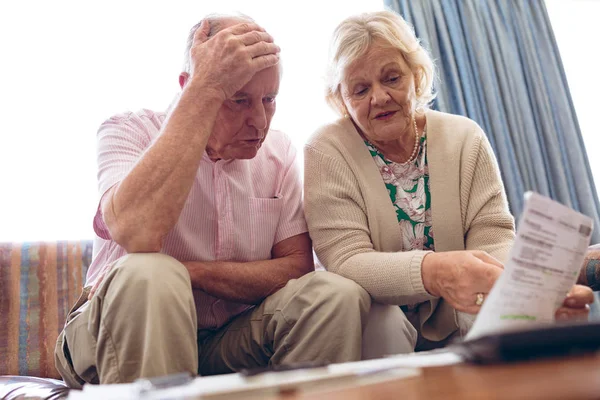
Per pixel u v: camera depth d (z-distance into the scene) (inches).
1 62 103.1
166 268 43.5
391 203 62.1
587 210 120.9
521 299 29.9
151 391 26.7
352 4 120.2
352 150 63.9
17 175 100.7
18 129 101.9
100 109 105.9
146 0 110.6
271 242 62.4
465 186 62.4
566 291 32.2
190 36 59.4
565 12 139.5
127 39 108.9
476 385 22.5
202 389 26.4
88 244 83.0
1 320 75.0
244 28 53.7
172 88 109.7
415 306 61.6
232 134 55.5
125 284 42.1
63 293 78.8
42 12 105.8
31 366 73.8
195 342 43.6
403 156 64.5
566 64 138.4
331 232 60.3
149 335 40.5
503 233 60.6
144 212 47.9
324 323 49.7
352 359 48.9
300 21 117.8
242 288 56.9
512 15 126.1
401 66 60.1
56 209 101.3
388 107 60.2
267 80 54.1
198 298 58.3
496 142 114.0
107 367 42.0
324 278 52.1
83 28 107.2
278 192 63.6
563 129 124.4
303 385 26.6
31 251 79.7
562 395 18.9
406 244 62.4
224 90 51.4
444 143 64.1
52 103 103.9
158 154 49.1
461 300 46.3
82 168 103.3
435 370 27.5
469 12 119.6
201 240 59.0
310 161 64.1
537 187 117.0
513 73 121.5
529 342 26.3
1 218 98.9
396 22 61.6
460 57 114.9
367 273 53.7
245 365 57.5
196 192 58.9
